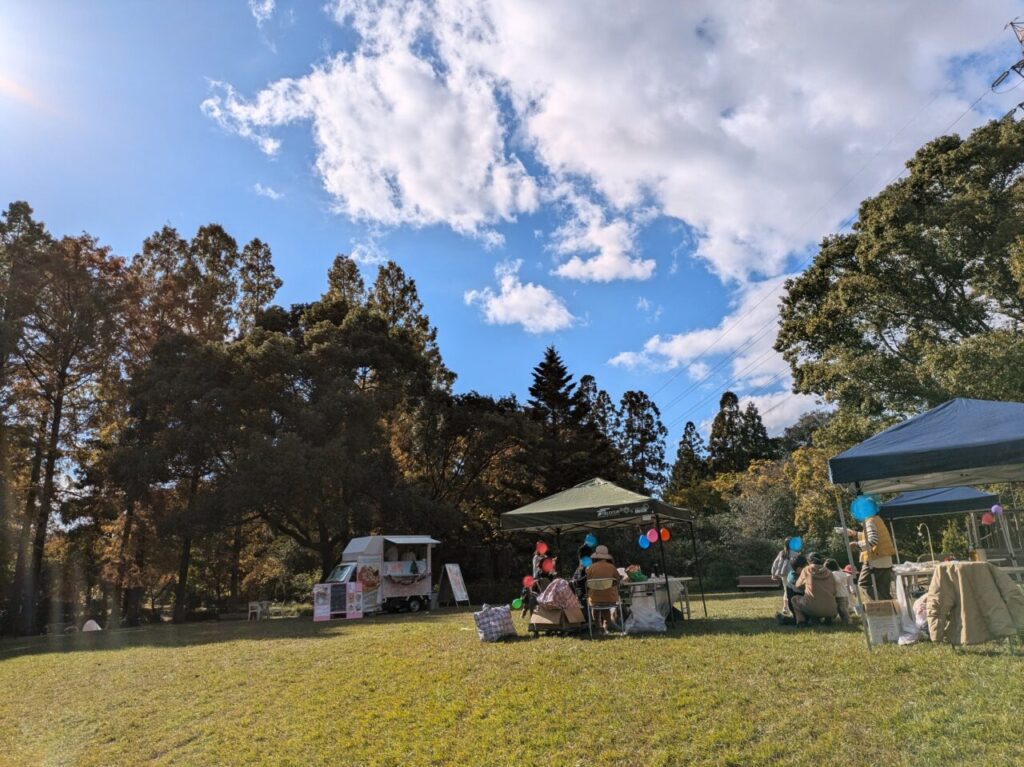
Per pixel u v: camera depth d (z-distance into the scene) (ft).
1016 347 59.98
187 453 83.15
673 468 220.43
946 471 22.72
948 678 18.52
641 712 19.17
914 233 75.56
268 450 81.25
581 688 22.33
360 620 59.26
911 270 78.54
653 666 24.20
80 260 97.19
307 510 87.35
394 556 76.79
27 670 40.11
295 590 125.39
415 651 32.68
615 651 27.53
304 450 82.69
